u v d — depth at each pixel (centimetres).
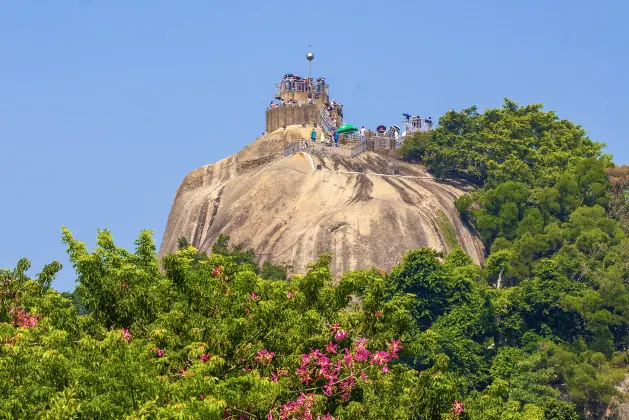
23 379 8838
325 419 9712
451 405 10638
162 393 8812
